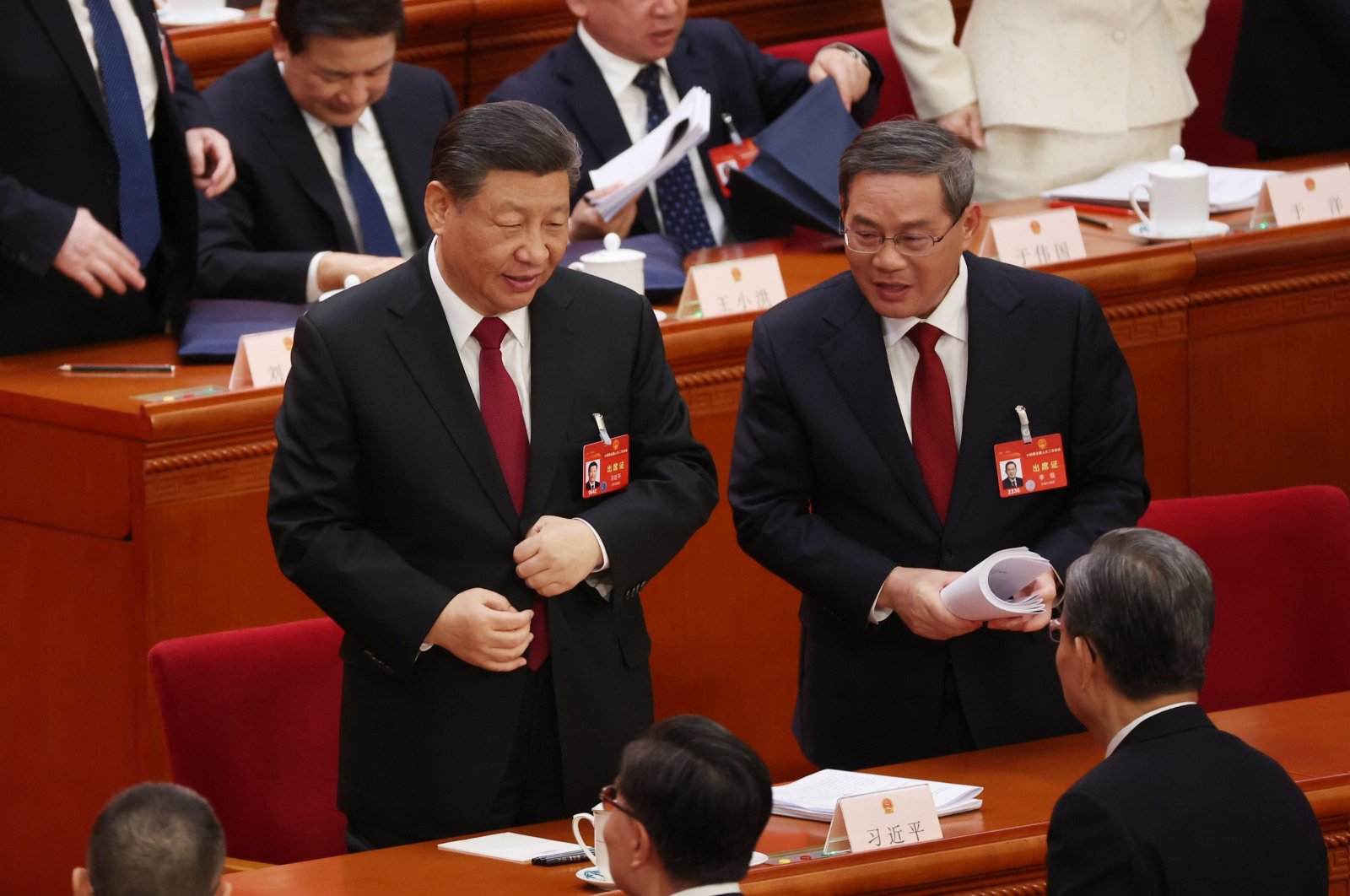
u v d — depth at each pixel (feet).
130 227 52.47
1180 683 28.45
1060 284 40.29
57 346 53.21
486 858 33.99
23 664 50.44
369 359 35.73
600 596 36.96
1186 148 79.46
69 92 51.37
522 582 36.22
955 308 39.52
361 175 57.16
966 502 39.32
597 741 36.99
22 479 49.60
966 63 65.31
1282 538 47.42
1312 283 58.95
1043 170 64.49
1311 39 68.74
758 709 55.11
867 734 40.29
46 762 50.52
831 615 40.40
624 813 25.23
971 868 32.78
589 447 36.55
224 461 47.88
